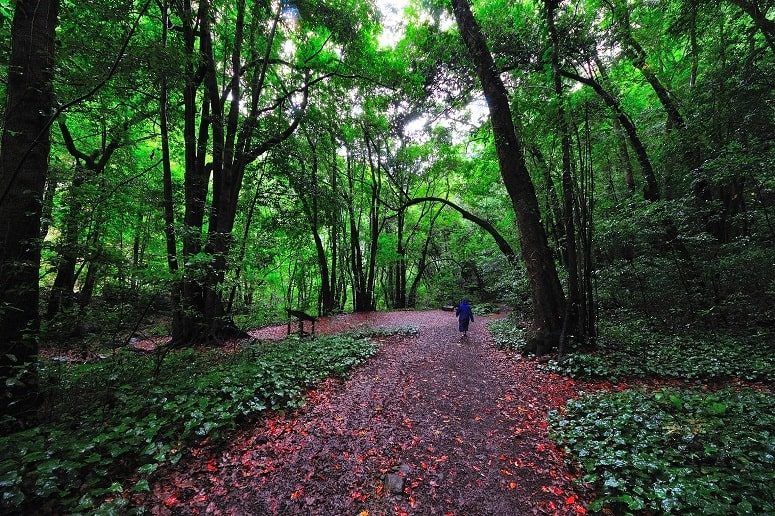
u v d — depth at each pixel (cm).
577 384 698
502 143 991
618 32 1077
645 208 1055
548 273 949
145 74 705
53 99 511
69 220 523
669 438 420
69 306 543
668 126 1259
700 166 975
